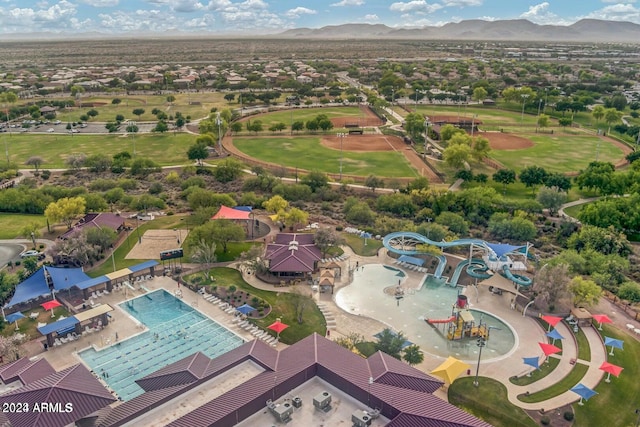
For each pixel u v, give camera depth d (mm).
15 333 85625
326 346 63906
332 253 122438
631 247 124812
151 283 106938
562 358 81438
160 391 56625
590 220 136125
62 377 57281
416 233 121750
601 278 103125
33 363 65562
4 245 127688
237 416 51219
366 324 92438
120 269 112750
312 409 54219
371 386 55594
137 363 79875
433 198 154875
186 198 161750
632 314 95500
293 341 86438
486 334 88000
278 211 137250
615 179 164500
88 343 85000
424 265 117000
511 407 69812
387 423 51312
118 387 73938
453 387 74375
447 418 50938
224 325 90750
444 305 100000
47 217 131500
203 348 84312
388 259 120250
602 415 68688
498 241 132875
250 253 113562
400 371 59719
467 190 155875
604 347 84188
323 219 146750
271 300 99938
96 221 129625
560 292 93500
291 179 185875
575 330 88875
